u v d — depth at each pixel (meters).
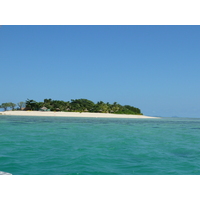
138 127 37.53
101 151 13.05
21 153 12.04
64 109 111.88
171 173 8.76
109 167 9.43
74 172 8.59
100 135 22.22
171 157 11.75
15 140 17.25
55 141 17.08
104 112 119.81
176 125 48.25
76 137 20.05
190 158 11.59
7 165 9.45
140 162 10.44
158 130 31.97
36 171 8.66
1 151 12.55
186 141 19.12
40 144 15.43
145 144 16.59
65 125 36.59
